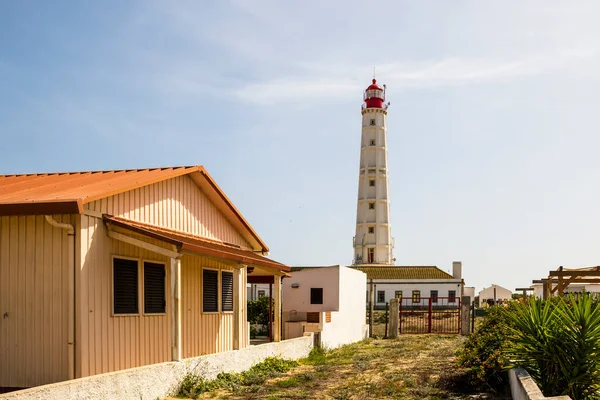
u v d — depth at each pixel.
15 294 11.05
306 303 27.80
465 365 13.59
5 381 11.01
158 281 13.52
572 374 10.16
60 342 10.80
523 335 10.77
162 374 11.40
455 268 65.00
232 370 14.55
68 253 10.84
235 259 13.62
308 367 17.72
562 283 22.19
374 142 80.12
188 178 15.66
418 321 42.56
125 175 14.27
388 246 77.69
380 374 15.91
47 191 11.86
